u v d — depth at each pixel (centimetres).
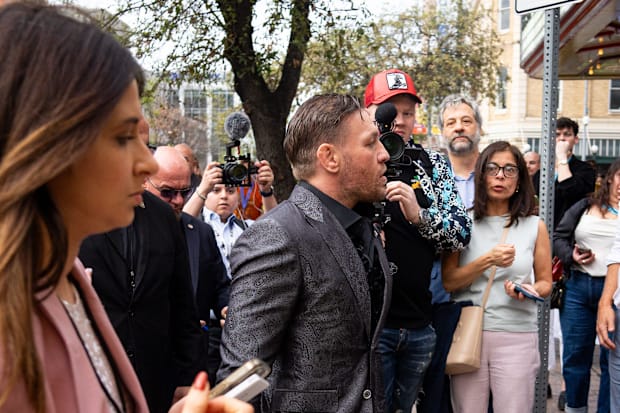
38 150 91
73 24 100
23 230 91
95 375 107
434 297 386
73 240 105
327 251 223
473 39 2520
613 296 406
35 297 96
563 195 615
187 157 660
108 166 101
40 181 91
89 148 99
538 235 372
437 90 2358
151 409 271
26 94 93
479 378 360
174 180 361
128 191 105
